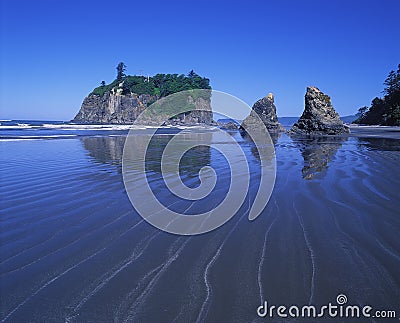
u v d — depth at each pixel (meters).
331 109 34.94
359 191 6.89
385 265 3.53
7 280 3.25
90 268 3.50
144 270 3.46
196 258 3.75
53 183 7.85
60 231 4.62
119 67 118.56
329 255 3.79
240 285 3.14
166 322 2.61
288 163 11.26
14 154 13.77
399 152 14.76
